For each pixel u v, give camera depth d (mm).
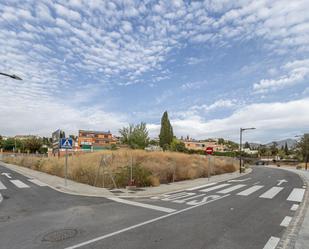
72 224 7129
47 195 12102
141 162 18734
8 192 12961
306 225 7012
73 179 17484
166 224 7137
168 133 64125
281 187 16047
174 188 14641
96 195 12141
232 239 5941
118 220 7547
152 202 10531
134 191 13227
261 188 15484
